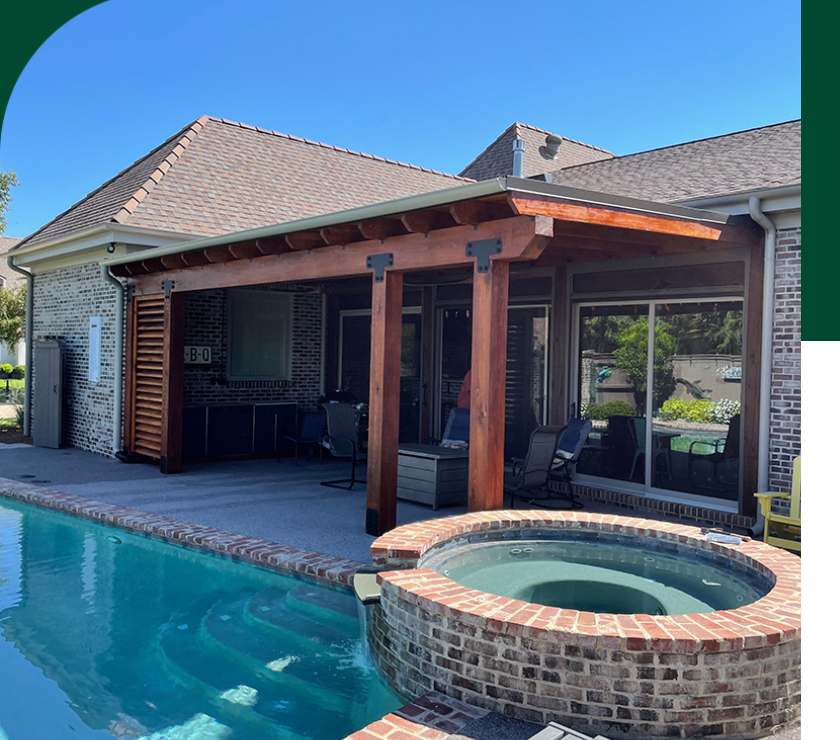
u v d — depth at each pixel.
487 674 3.96
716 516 8.26
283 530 7.66
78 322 13.84
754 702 3.74
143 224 12.01
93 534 8.12
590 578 5.46
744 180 8.44
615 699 3.70
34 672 4.78
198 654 5.05
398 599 4.52
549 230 5.85
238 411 12.99
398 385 7.46
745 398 8.04
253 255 8.84
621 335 9.48
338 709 4.32
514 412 10.92
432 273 11.11
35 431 14.37
